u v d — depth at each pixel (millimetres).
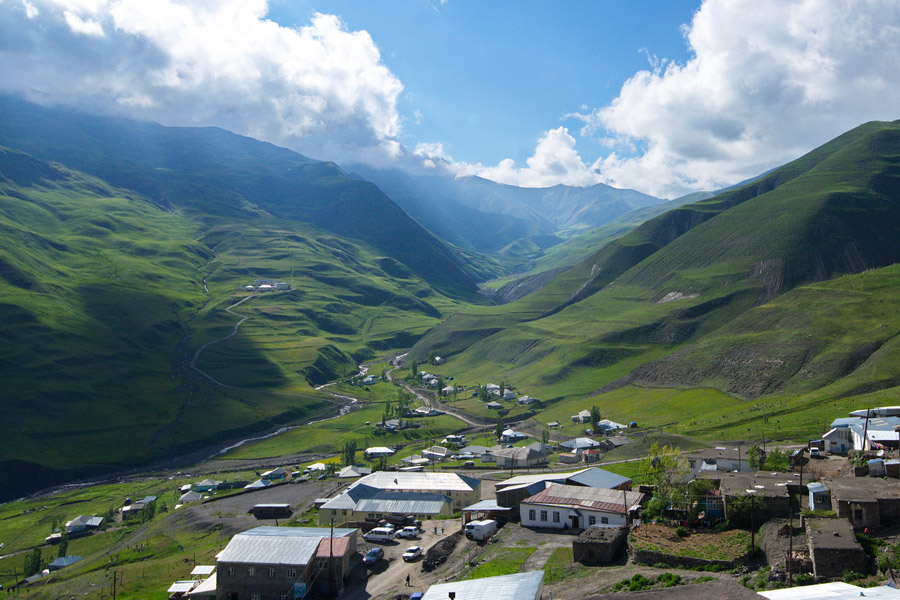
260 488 168875
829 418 165250
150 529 144000
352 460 199500
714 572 61031
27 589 116500
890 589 44500
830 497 69000
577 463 172625
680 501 78438
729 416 193500
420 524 111625
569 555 75812
